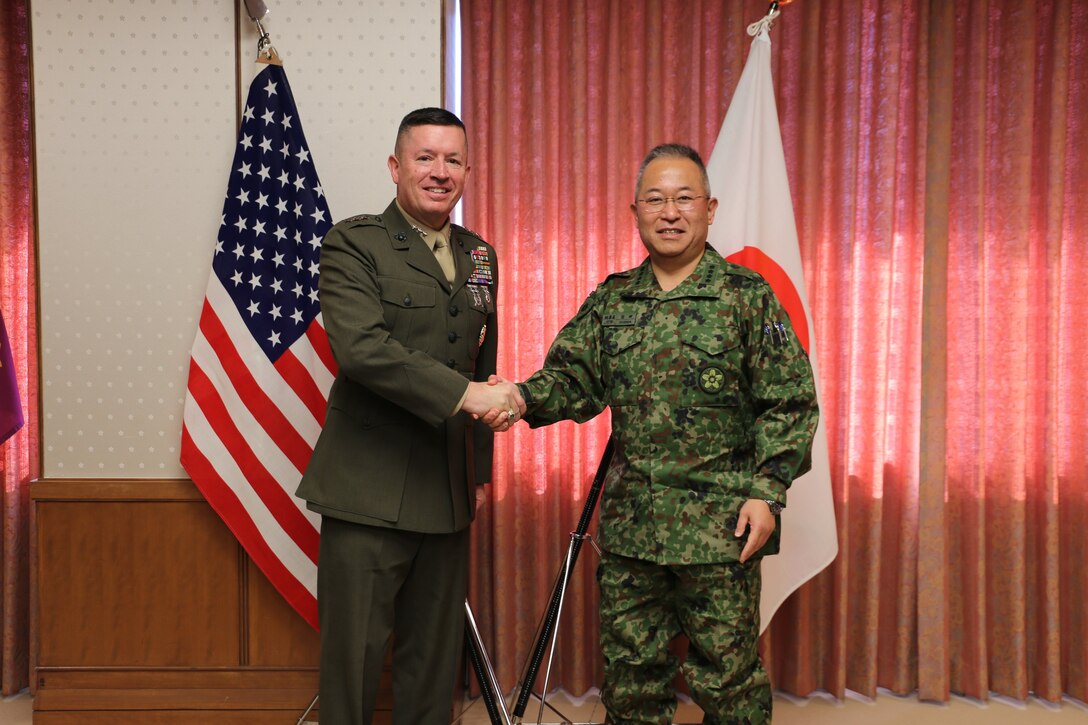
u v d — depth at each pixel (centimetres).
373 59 227
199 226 226
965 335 254
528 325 258
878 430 254
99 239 225
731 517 175
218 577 226
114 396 226
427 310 184
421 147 182
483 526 262
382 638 187
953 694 260
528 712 249
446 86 248
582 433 259
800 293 227
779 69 255
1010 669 255
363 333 173
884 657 262
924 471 253
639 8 255
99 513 224
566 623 261
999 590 257
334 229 184
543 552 259
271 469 221
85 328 225
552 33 253
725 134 233
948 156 250
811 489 229
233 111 225
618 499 183
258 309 221
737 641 176
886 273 252
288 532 222
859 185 255
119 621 226
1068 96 249
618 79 255
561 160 257
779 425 173
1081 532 252
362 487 182
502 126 254
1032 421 257
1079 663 253
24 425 250
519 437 259
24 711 242
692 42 254
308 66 226
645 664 183
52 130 223
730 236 226
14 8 245
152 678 226
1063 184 247
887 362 254
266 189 220
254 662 227
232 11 224
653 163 182
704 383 175
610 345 184
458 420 194
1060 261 249
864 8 252
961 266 254
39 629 228
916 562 257
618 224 257
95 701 225
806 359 178
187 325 226
